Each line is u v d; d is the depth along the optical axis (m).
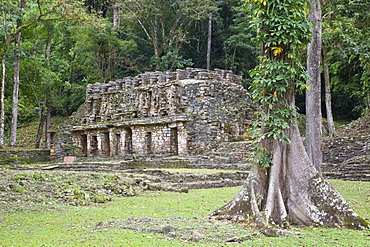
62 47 44.03
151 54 49.50
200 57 49.41
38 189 13.86
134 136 31.95
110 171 22.16
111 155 33.56
